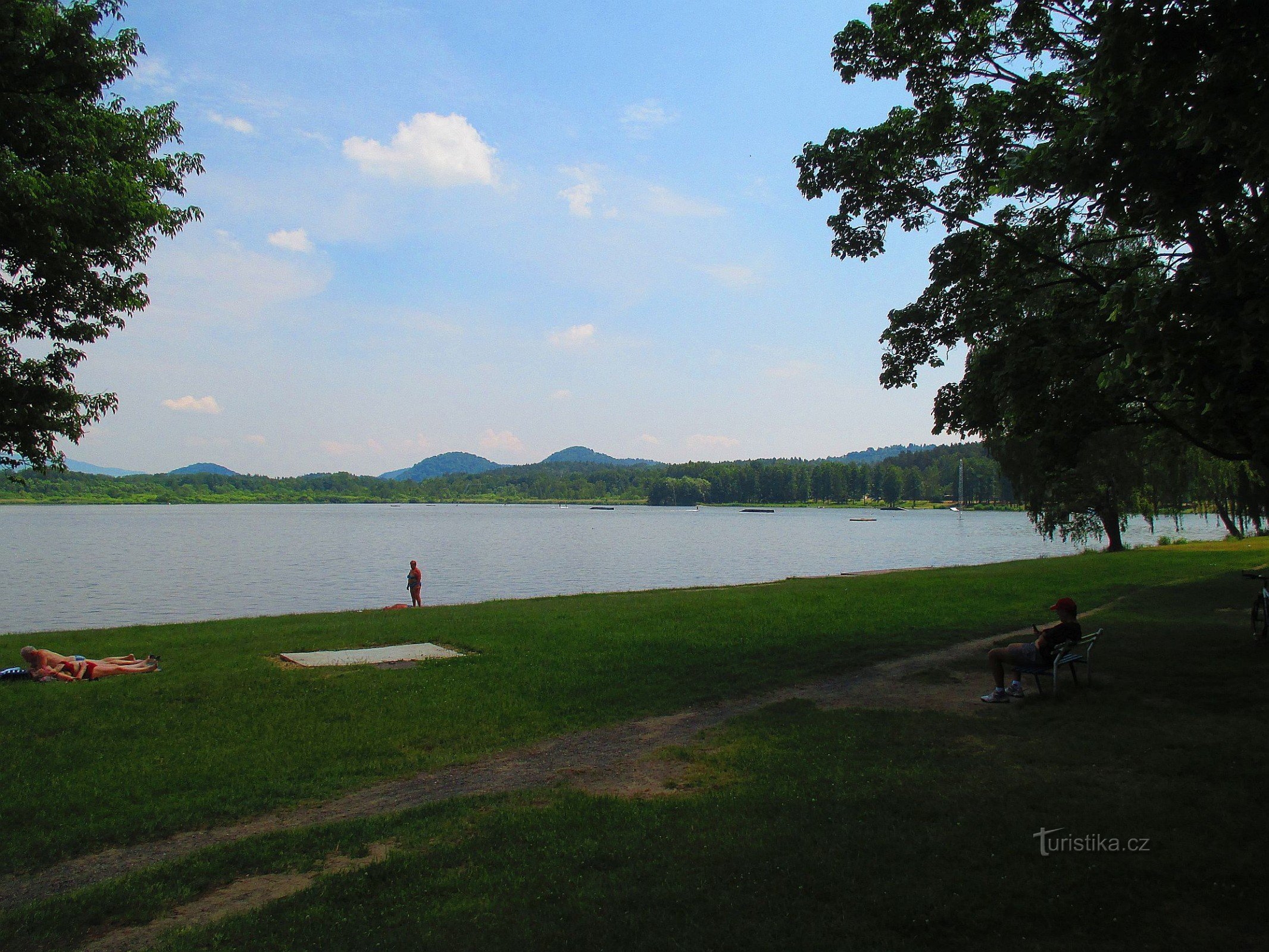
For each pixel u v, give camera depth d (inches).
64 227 362.6
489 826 239.1
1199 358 262.8
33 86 367.2
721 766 294.0
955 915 175.0
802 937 167.9
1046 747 297.6
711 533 4180.6
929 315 534.6
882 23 487.8
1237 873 188.9
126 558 2349.9
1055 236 455.2
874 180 524.7
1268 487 401.1
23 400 418.9
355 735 344.5
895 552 2618.1
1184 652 463.5
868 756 295.6
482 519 6309.1
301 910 188.5
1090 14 318.3
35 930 185.9
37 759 313.6
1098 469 1353.3
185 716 375.6
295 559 2340.1
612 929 174.1
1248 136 228.1
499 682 436.8
